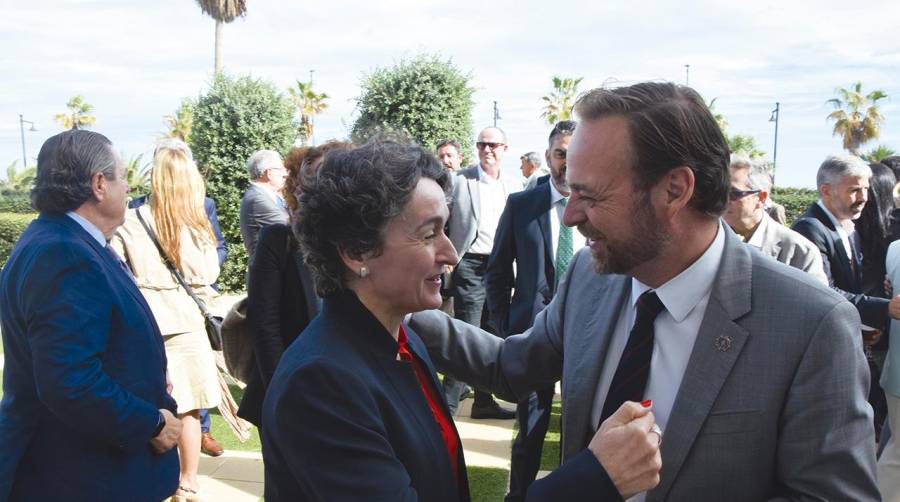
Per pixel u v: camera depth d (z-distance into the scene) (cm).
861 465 111
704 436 117
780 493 118
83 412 191
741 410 115
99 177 209
